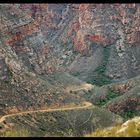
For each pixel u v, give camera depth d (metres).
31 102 150.00
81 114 158.50
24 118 134.12
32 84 162.25
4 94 143.38
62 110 155.88
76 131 145.50
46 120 141.25
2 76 152.00
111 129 27.44
